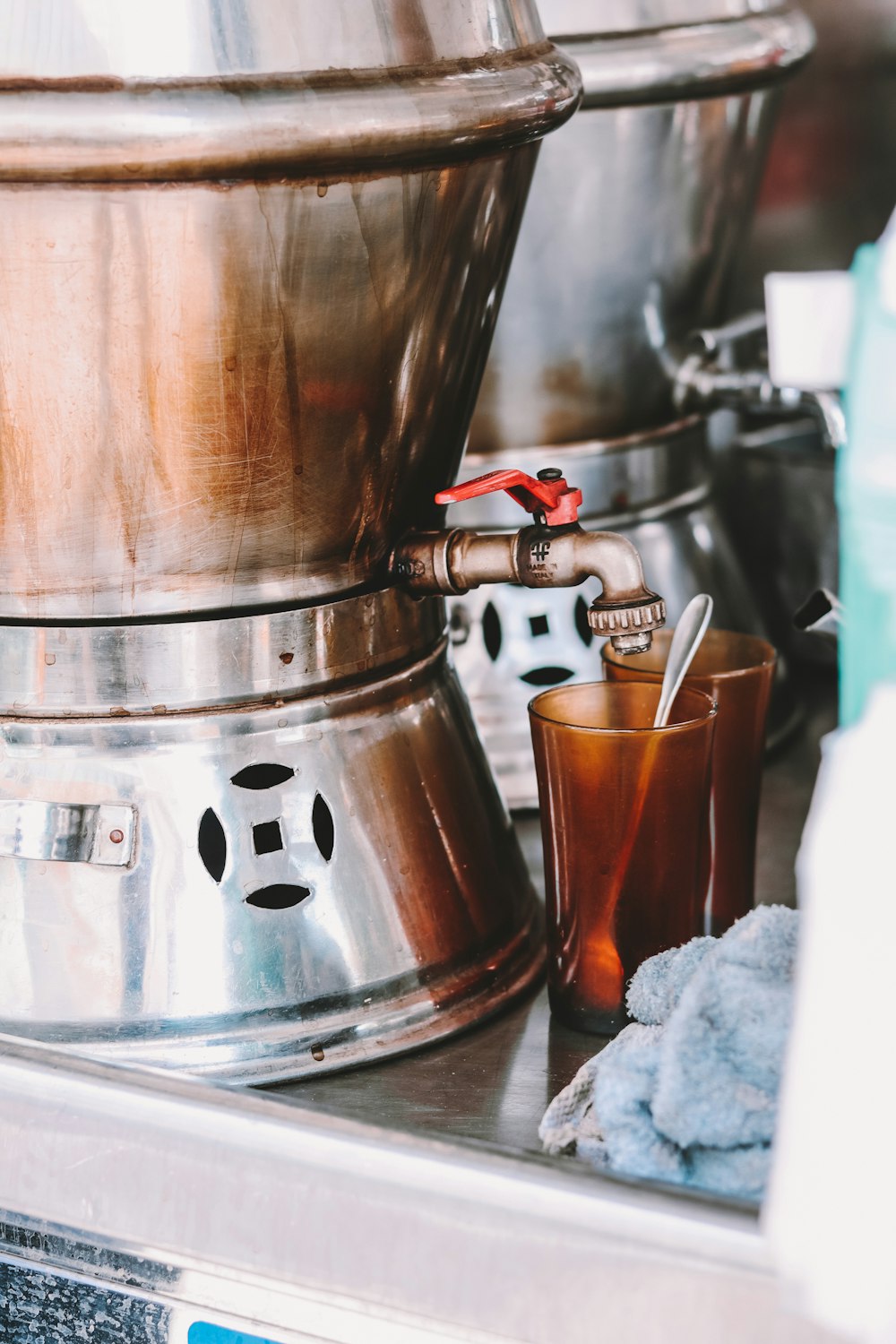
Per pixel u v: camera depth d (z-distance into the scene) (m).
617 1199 0.53
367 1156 0.57
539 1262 0.54
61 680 0.69
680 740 0.70
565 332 0.98
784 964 0.58
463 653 1.00
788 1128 0.47
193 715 0.70
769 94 1.01
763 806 1.00
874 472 0.48
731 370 1.03
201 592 0.69
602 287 0.97
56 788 0.70
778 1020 0.55
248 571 0.69
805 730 1.13
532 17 0.73
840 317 0.48
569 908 0.74
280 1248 0.59
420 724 0.76
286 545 0.69
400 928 0.73
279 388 0.64
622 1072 0.57
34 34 0.59
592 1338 0.53
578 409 1.01
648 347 1.02
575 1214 0.53
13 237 0.59
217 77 0.59
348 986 0.71
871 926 0.45
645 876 0.72
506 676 1.00
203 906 0.69
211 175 0.58
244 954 0.70
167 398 0.63
